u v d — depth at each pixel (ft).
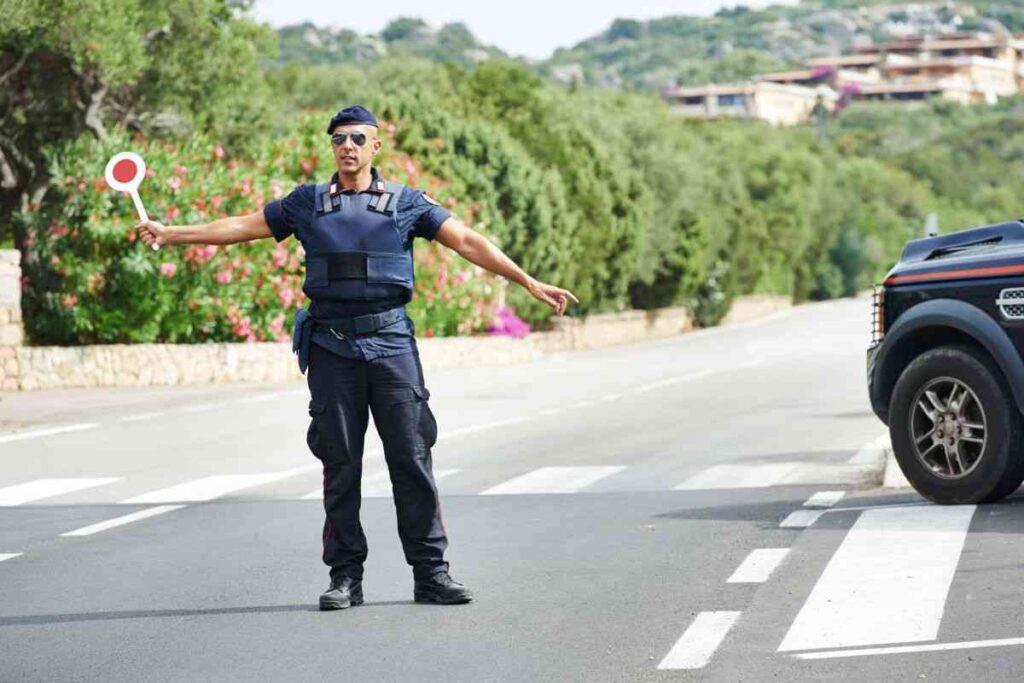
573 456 89.51
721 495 70.44
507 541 58.39
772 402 132.46
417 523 47.16
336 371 46.57
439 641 42.29
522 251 279.69
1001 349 61.11
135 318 160.35
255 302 170.71
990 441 61.67
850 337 362.12
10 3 161.27
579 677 38.17
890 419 64.28
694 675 37.96
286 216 46.78
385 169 215.31
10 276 147.33
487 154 275.18
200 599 48.73
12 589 51.08
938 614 43.24
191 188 162.20
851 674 37.47
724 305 441.68
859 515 61.36
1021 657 38.42
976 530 56.29
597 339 329.52
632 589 48.57
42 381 150.00
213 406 130.62
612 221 332.19
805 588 47.60
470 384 162.20
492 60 339.16
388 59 464.65
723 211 468.75
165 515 67.62
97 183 157.58
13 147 175.83
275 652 41.50
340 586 46.83
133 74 174.09
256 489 76.43
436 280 213.66
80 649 42.37
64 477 82.58
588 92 438.40
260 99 207.62
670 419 115.44
